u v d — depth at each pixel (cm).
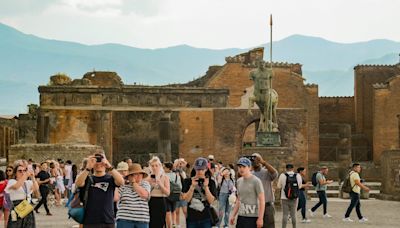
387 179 6284
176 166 3391
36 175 4312
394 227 3797
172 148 8456
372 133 10231
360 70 10469
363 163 9200
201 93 8462
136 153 8550
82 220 2028
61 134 8250
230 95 9069
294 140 8500
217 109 8419
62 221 3938
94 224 2014
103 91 8312
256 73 5494
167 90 8400
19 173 2508
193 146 8450
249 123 8444
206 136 8462
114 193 2192
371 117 10350
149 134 8562
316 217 4381
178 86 9281
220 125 8419
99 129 8250
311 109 9325
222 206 3481
